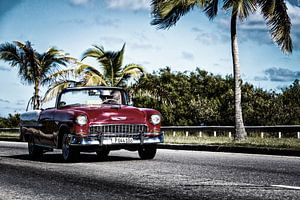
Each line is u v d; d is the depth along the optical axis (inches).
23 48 1056.8
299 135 787.4
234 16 674.8
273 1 666.8
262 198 208.2
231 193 221.6
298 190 227.8
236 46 677.9
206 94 1727.4
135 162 380.5
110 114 387.9
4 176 299.6
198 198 210.1
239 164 354.3
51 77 961.5
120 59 1011.3
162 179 271.9
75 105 418.6
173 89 1675.7
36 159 441.1
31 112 466.6
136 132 393.4
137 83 999.0
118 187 243.6
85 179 277.1
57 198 216.2
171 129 1048.2
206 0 687.1
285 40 685.3
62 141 400.8
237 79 671.8
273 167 331.0
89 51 1000.9
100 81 973.8
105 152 468.1
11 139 960.9
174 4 676.1
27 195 225.8
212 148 534.3
